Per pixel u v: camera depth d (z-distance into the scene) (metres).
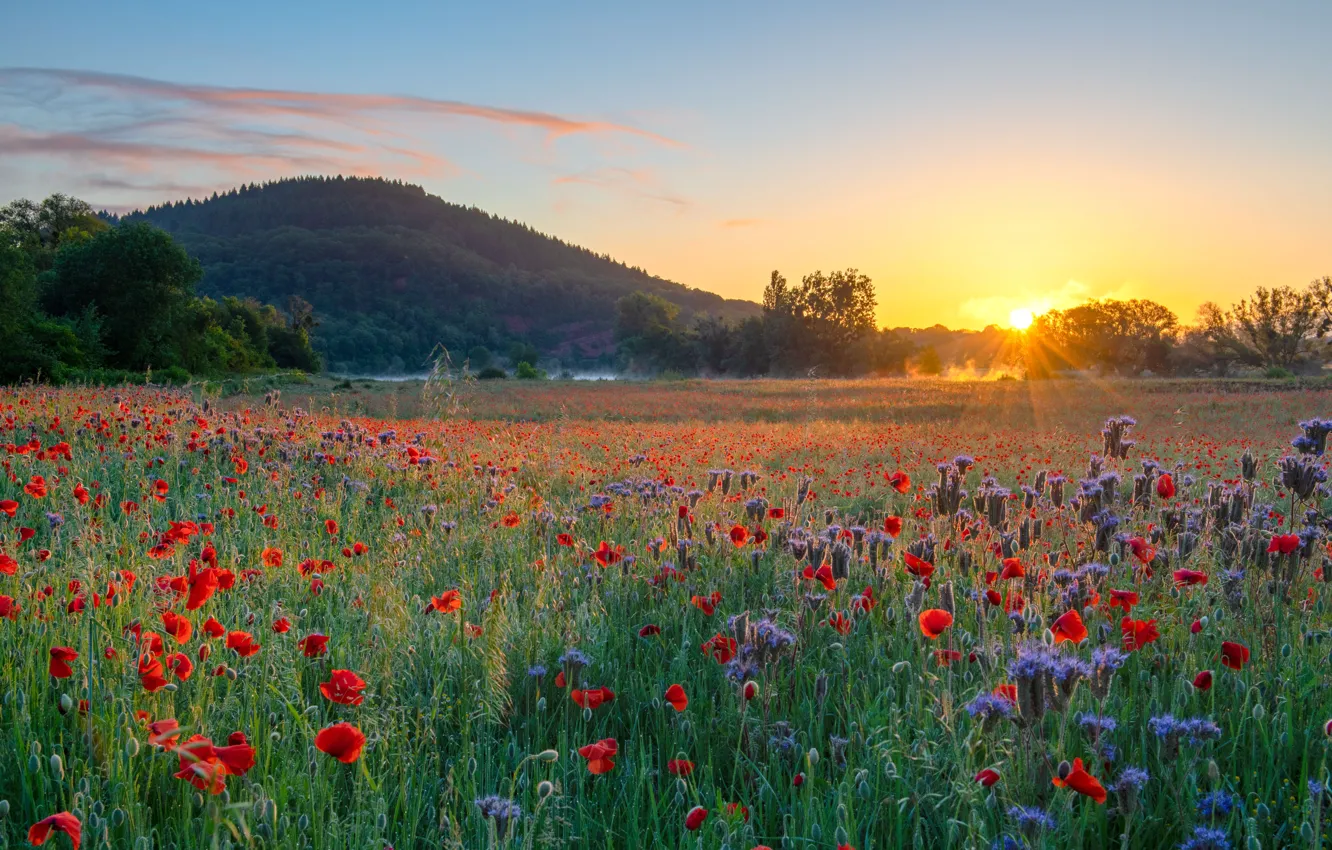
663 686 4.01
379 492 9.51
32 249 85.69
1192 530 5.16
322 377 79.06
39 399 14.11
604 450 15.55
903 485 5.55
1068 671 2.57
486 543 6.56
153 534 5.72
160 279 69.12
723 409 38.47
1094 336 102.25
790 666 3.77
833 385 64.06
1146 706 3.48
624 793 3.16
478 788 3.14
